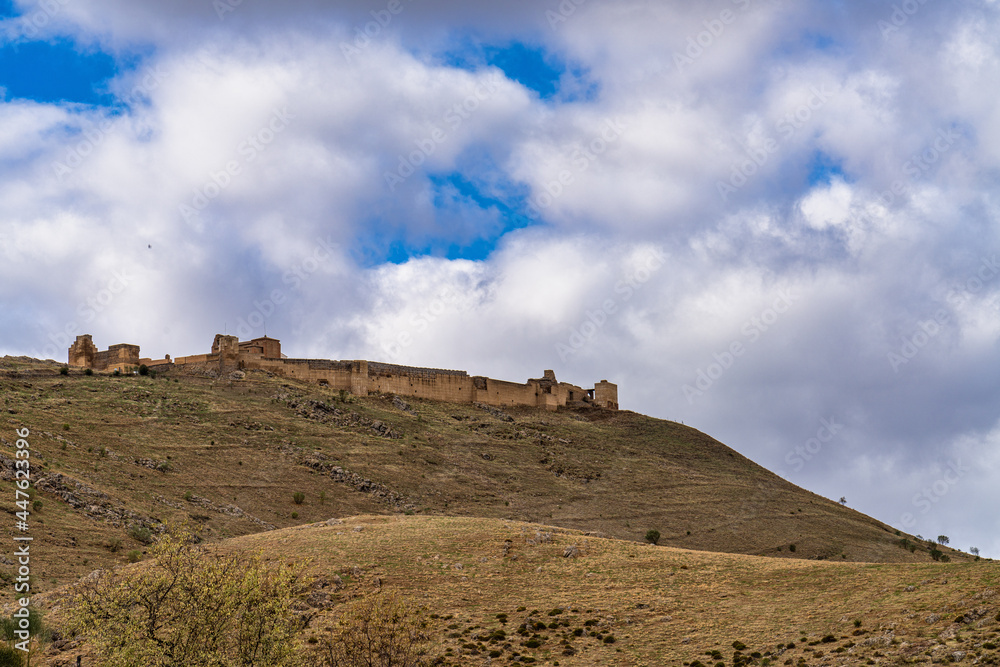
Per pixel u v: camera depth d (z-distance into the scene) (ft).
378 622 205.46
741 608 234.99
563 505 479.41
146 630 166.61
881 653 195.52
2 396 458.09
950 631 196.85
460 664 209.67
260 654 167.73
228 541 289.33
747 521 478.59
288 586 179.93
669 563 270.05
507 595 249.55
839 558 437.58
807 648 206.08
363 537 287.07
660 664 208.54
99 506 347.56
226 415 499.92
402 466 488.44
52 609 229.66
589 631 227.40
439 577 258.57
